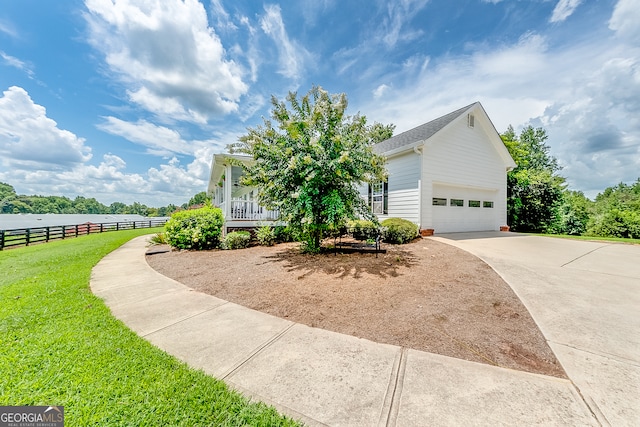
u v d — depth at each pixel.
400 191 10.73
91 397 1.91
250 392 1.99
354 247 6.74
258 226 10.14
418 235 9.34
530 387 2.02
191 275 5.65
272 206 6.88
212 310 3.70
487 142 12.11
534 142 26.67
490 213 12.47
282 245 9.08
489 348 2.61
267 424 1.68
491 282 4.54
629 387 2.00
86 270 6.07
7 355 2.43
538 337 2.79
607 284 4.43
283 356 2.50
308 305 3.80
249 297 4.20
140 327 3.15
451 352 2.54
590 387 2.01
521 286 4.35
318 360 2.43
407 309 3.56
